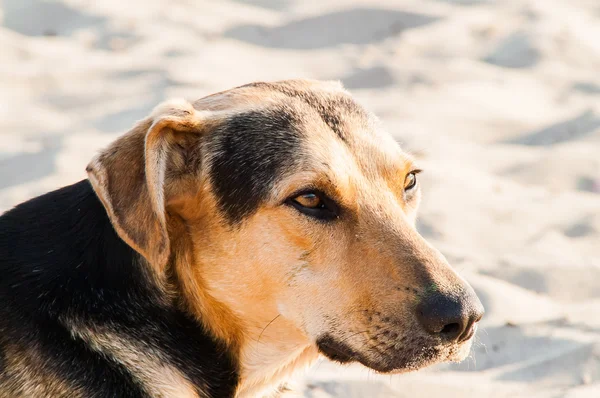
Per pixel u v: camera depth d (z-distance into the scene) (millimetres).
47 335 7934
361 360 7926
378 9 26219
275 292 8188
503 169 17641
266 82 9219
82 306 8031
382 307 7801
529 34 24625
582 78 22812
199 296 8328
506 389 10625
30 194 15531
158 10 26500
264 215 8109
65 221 8438
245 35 25500
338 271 7992
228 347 8438
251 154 8242
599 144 18500
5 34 24109
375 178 8328
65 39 24688
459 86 21812
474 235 14883
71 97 20641
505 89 21953
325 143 8266
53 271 8164
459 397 10469
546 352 11469
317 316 8062
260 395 8914
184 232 8336
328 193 8055
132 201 7715
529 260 13883
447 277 7766
